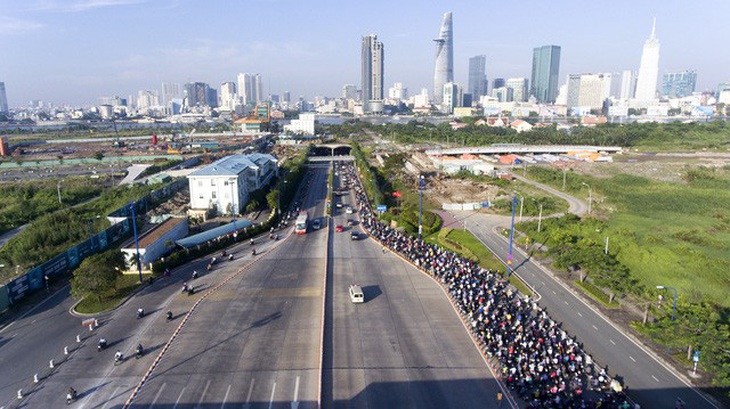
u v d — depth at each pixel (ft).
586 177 654.12
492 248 367.45
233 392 181.88
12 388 185.16
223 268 319.27
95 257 266.98
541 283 298.35
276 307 257.96
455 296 269.44
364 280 298.35
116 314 249.75
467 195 565.94
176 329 232.32
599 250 288.10
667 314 233.96
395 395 181.57
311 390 183.52
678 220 442.91
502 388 186.80
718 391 188.75
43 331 231.30
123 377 191.93
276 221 440.04
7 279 299.79
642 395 185.68
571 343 214.69
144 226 415.44
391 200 538.06
